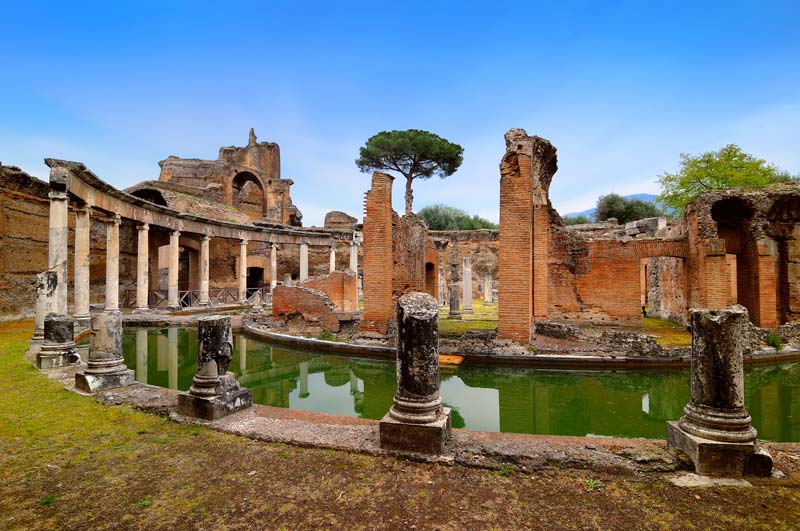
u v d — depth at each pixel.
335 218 53.91
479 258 45.00
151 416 7.03
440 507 4.29
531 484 4.80
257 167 59.53
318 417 7.46
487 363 12.88
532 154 14.04
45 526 3.94
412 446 5.47
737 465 4.88
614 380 11.77
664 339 14.74
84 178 17.47
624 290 19.03
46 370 10.16
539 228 16.91
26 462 5.30
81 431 6.34
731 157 36.81
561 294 19.94
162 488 4.66
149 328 20.78
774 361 13.77
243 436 6.17
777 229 17.97
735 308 5.26
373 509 4.24
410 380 5.67
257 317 21.11
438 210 69.31
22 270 22.09
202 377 6.89
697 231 17.70
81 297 17.86
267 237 38.19
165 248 38.62
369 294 15.86
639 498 4.46
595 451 5.36
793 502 4.35
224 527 3.92
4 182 21.02
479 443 5.66
